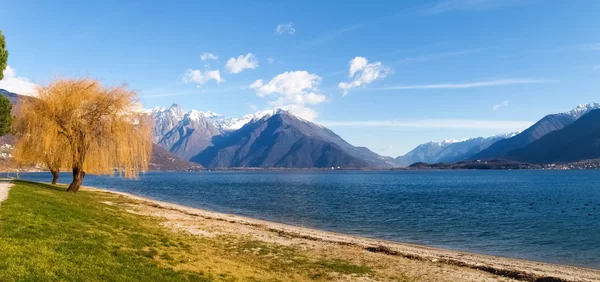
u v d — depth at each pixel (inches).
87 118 1664.6
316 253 1043.9
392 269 917.2
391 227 1840.6
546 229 1811.0
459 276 882.8
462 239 1556.3
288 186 5915.4
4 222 744.3
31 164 1809.8
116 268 627.5
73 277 537.0
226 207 2667.3
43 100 1611.7
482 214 2352.4
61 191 1712.6
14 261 538.6
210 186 5851.4
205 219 1569.9
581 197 3686.0
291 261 940.0
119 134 1699.1
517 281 870.4
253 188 5310.0
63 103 1601.9
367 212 2434.8
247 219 1862.7
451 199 3452.3
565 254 1300.4
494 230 1770.4
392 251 1119.0
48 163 1755.7
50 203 1068.5
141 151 1771.7
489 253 1307.8
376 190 4854.8
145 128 1791.3
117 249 757.3
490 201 3253.0
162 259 767.1
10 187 1350.9
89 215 1062.4
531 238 1587.1
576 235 1652.3
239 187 5580.7
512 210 2586.1
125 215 1330.0
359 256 1033.5
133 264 674.8
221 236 1190.3
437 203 3065.9
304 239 1254.3
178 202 2982.3
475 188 5285.4
